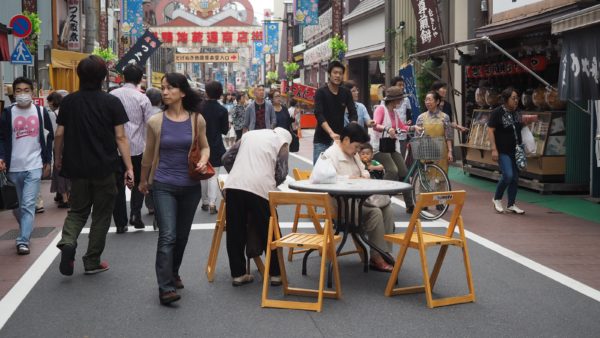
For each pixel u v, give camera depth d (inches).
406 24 933.8
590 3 483.2
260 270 282.2
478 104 703.7
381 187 271.1
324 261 241.3
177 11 2778.1
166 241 249.1
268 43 2704.2
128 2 1695.4
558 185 533.0
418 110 608.4
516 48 627.2
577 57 408.2
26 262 316.8
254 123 609.3
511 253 333.7
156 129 253.1
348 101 394.6
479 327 222.8
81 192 280.8
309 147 1148.5
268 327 223.1
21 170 335.6
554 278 286.7
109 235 378.6
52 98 543.8
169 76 251.8
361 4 1401.3
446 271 299.0
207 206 469.1
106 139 280.1
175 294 246.2
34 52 814.5
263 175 265.1
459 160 783.7
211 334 216.4
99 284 276.8
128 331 219.6
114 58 1558.8
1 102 544.1
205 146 259.3
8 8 909.2
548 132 535.5
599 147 477.4
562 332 218.1
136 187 389.7
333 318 232.7
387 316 234.7
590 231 391.9
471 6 709.9
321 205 244.2
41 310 242.4
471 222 421.7
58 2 1226.0
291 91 1605.6
